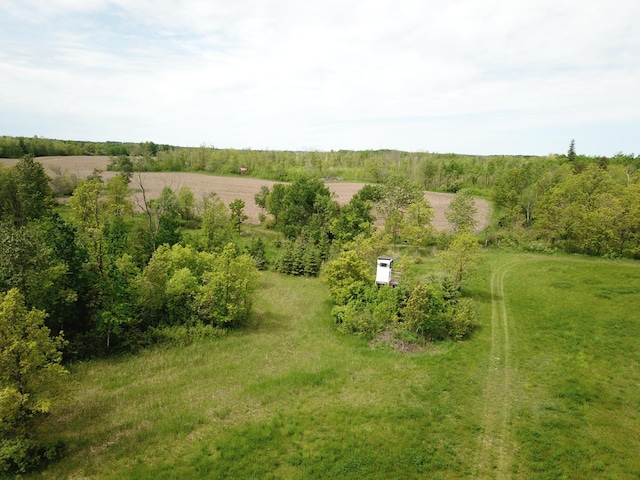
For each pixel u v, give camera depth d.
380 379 29.81
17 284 29.39
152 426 23.69
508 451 22.09
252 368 31.48
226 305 39.06
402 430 23.72
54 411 24.94
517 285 49.91
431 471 20.58
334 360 32.88
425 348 34.94
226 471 20.12
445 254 48.19
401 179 73.19
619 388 27.97
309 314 44.00
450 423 24.52
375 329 37.94
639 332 35.72
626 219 60.22
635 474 20.23
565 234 67.50
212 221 64.44
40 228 41.19
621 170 94.19
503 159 157.12
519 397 27.34
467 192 73.19
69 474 19.72
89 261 36.06
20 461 20.11
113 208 60.34
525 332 37.31
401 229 69.81
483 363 32.00
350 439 22.83
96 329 33.31
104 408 25.53
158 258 41.25
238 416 25.03
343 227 70.00
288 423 24.25
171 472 19.89
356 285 42.88
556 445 22.47
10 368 20.03
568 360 31.94
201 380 29.45
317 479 19.83
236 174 157.12
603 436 23.19
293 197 78.25
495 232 74.69
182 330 36.31
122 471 19.95
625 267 55.12
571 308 41.66
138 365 31.50
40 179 64.56
